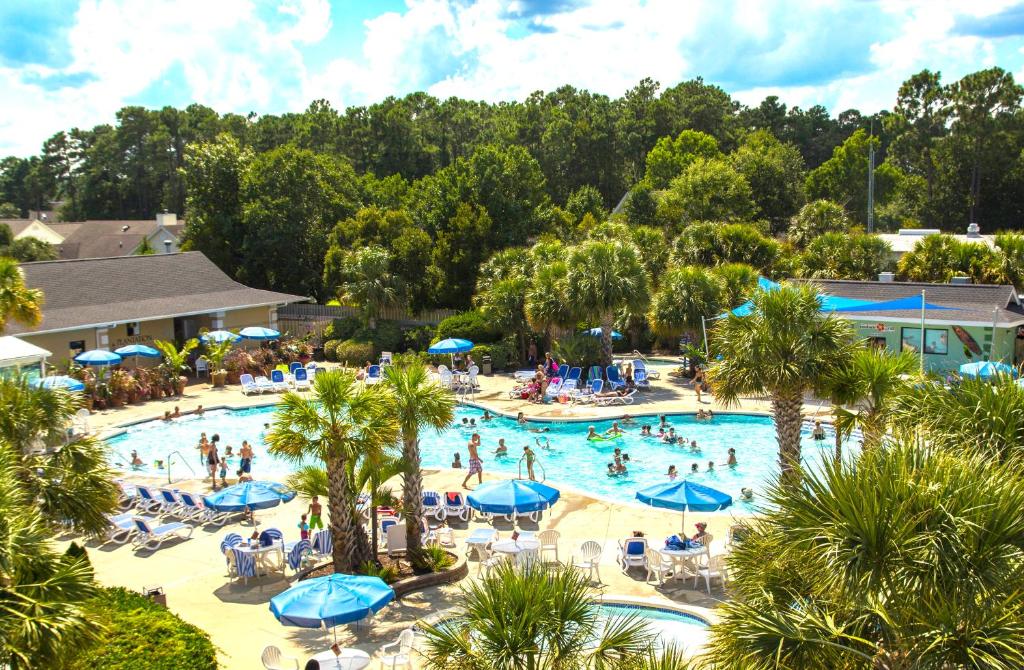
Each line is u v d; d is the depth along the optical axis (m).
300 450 16.94
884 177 92.00
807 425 31.75
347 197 67.88
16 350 30.14
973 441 10.73
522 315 44.38
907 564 7.56
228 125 116.88
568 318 40.09
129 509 23.58
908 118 90.62
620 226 51.44
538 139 99.19
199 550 20.55
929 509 7.78
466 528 21.69
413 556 18.53
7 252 72.38
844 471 8.35
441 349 41.12
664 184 82.56
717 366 19.69
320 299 60.53
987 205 87.00
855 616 8.23
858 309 33.34
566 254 44.59
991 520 7.62
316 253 60.34
